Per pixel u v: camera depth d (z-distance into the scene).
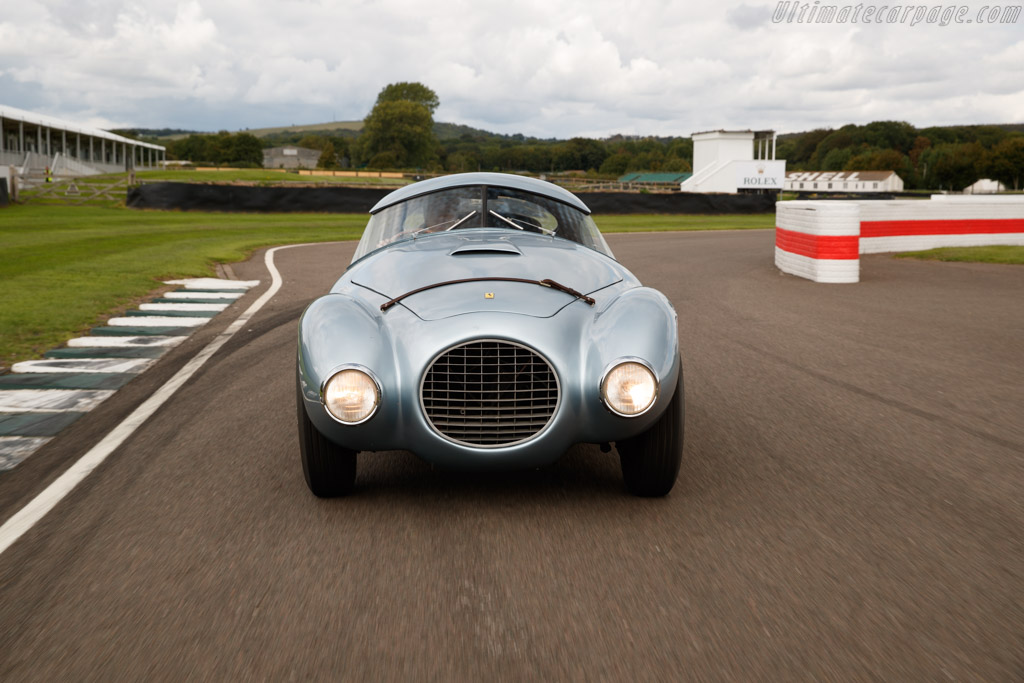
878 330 7.66
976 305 9.32
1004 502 3.32
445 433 3.05
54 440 4.27
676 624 2.36
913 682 2.06
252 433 4.36
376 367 3.03
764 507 3.27
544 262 3.68
